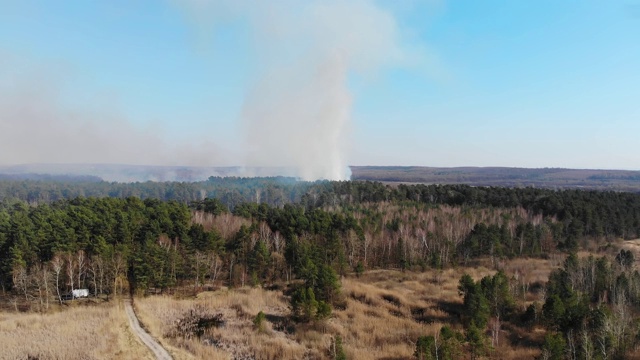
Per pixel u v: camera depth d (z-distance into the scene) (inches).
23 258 2859.3
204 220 4343.0
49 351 1854.1
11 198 6323.8
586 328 1759.4
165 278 2910.9
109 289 2923.2
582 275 2596.0
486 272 3373.5
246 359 1918.1
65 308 2615.7
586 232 4379.9
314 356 1919.3
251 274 3134.8
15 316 2452.0
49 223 3196.4
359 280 3235.7
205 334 2208.4
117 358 1815.9
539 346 1968.5
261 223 4008.4
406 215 4699.8
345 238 3619.6
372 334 2180.1
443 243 3814.0
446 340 1702.8
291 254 3176.7
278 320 2422.5
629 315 2033.7
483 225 3809.1
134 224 3353.8
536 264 3563.0
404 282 3164.4
